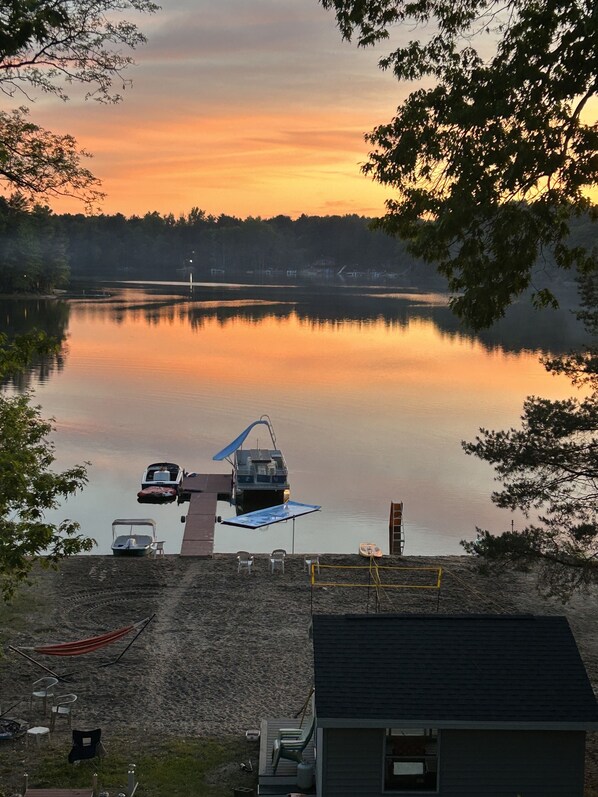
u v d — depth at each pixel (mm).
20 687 20266
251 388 66938
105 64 14336
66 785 15688
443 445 50750
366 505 39906
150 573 28625
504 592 27406
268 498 41062
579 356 19469
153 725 18594
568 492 19656
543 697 13719
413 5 14203
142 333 102125
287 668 21719
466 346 92812
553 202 12836
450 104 13602
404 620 15359
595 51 11898
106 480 43000
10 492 15672
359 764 13758
